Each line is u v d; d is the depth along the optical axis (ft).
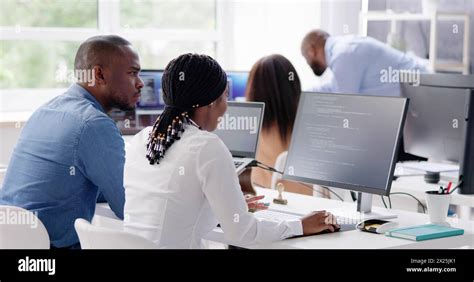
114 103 9.45
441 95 10.85
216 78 7.53
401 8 16.96
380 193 8.25
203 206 7.39
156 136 7.45
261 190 10.66
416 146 11.62
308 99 9.22
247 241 7.25
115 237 6.68
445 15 16.29
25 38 15.69
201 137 7.28
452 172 11.31
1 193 9.24
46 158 8.84
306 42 15.85
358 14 17.34
